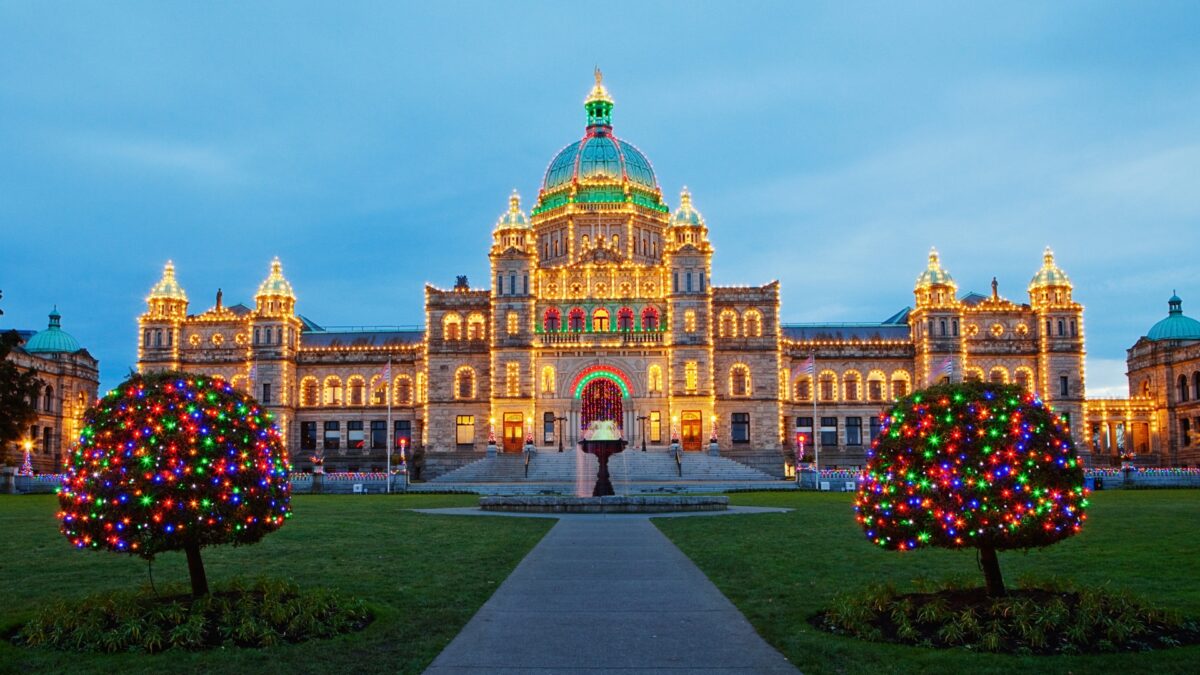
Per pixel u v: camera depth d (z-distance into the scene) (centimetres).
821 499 6397
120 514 1912
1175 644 1750
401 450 10462
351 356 11262
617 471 9300
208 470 1970
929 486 1930
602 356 10188
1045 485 1888
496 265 10331
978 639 1758
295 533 3797
